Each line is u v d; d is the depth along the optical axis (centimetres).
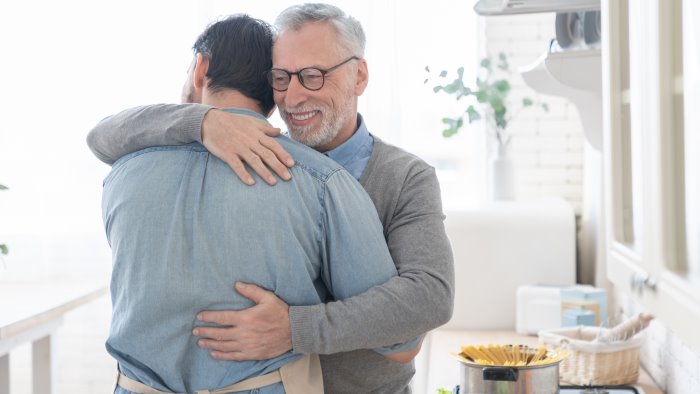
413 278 157
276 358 150
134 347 148
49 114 423
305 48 167
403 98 409
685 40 111
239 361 148
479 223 348
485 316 348
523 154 417
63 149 423
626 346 242
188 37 416
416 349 164
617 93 165
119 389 154
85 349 432
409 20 407
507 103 416
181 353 147
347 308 149
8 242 425
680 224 117
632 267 147
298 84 167
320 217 151
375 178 177
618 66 165
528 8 228
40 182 424
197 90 172
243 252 146
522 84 416
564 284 343
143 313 146
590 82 227
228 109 163
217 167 149
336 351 150
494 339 326
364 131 183
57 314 318
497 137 396
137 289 146
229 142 149
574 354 245
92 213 425
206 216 146
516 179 418
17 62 422
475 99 408
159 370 148
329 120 171
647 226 134
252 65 166
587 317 296
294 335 148
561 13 235
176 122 151
